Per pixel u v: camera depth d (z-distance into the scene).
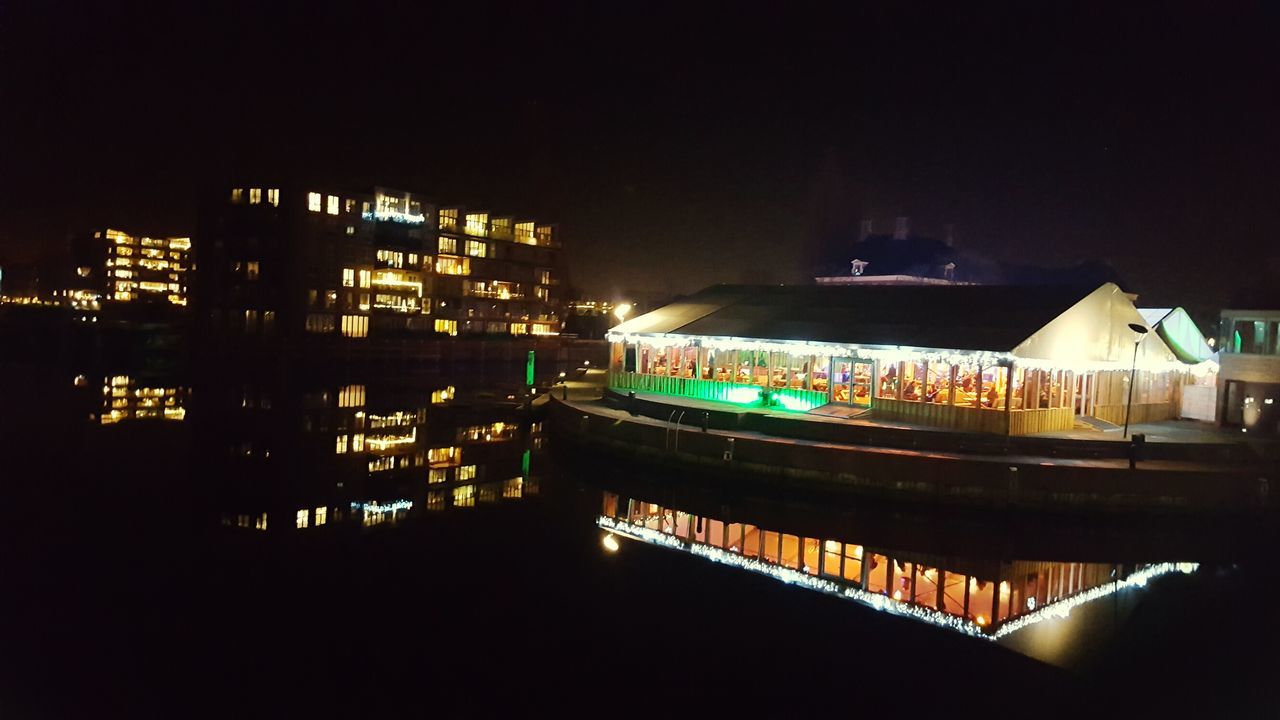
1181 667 14.45
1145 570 21.62
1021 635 16.27
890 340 29.50
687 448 29.41
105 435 38.34
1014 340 26.52
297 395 60.16
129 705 12.18
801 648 15.38
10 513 23.53
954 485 24.52
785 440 27.84
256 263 82.38
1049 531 23.69
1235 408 31.41
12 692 12.43
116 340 85.38
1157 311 36.66
